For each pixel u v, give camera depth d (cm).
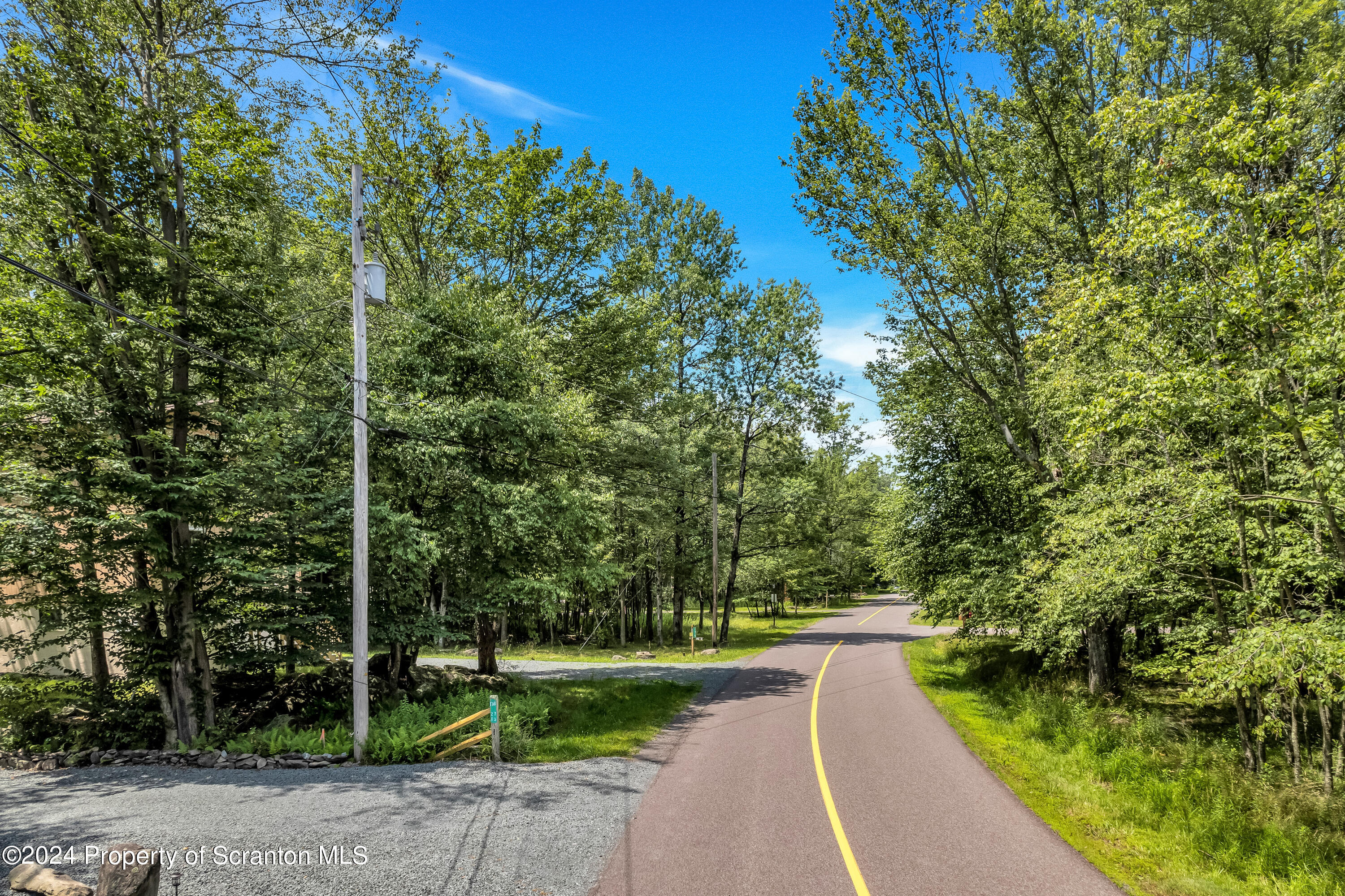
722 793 879
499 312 1678
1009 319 1659
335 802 820
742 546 4206
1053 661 1556
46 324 1101
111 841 685
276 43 1312
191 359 1279
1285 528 892
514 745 1095
